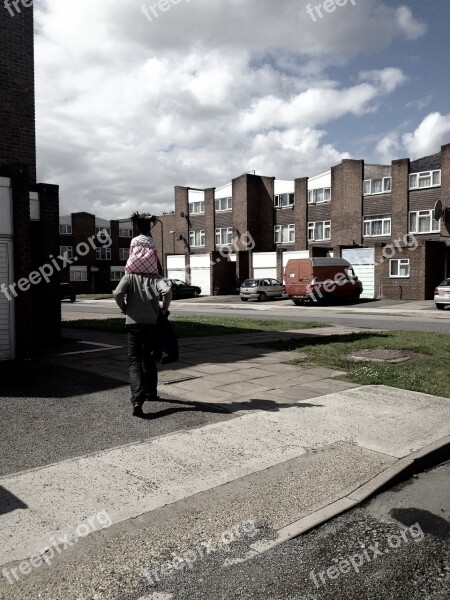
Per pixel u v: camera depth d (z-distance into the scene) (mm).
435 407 5941
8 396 6273
